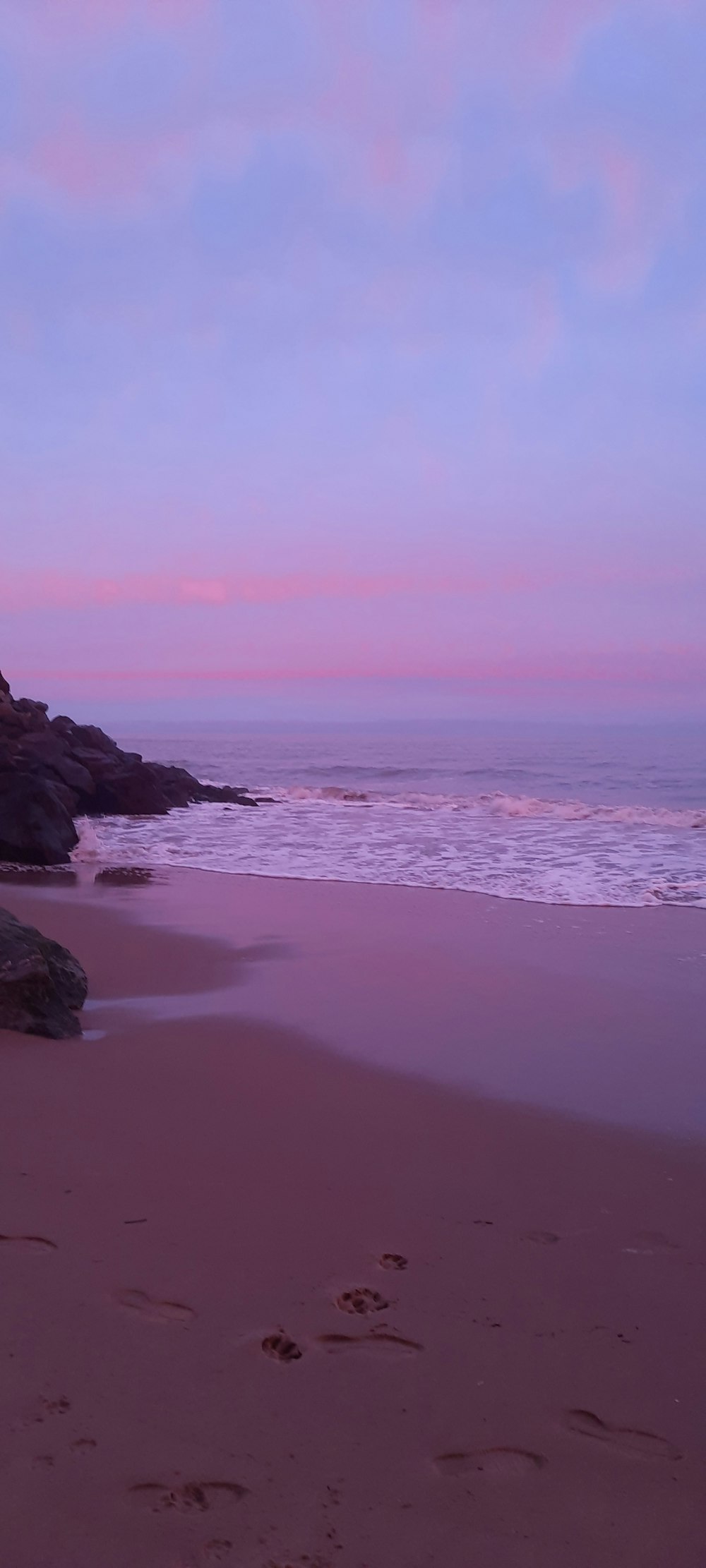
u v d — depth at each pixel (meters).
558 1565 2.16
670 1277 3.36
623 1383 2.78
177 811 20.70
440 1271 3.37
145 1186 3.96
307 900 11.04
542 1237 3.63
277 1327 3.00
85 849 14.63
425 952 8.44
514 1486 2.39
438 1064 5.62
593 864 13.20
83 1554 2.14
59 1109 4.77
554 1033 6.22
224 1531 2.21
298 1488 2.35
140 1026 6.26
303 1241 3.54
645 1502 2.35
